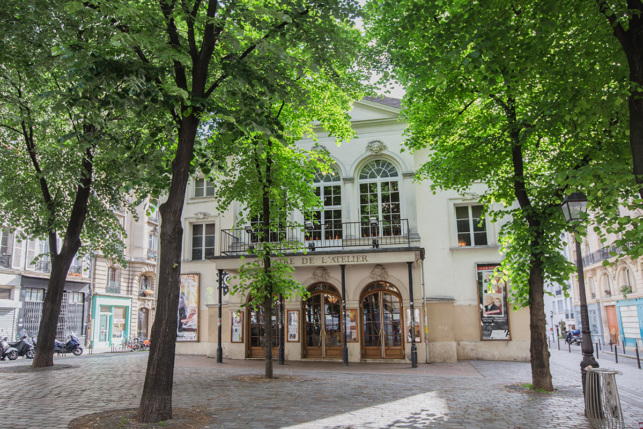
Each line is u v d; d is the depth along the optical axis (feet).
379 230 65.67
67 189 54.03
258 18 27.27
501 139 36.99
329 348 61.11
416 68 28.30
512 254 38.99
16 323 86.63
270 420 24.53
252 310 65.77
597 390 23.77
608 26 26.14
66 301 100.99
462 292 63.67
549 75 28.37
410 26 28.81
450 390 35.32
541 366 35.42
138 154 31.12
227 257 60.90
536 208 35.01
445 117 42.09
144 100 25.86
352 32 40.32
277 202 46.32
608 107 25.81
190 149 27.61
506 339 61.41
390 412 26.84
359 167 68.13
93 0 23.86
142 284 129.29
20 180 52.44
